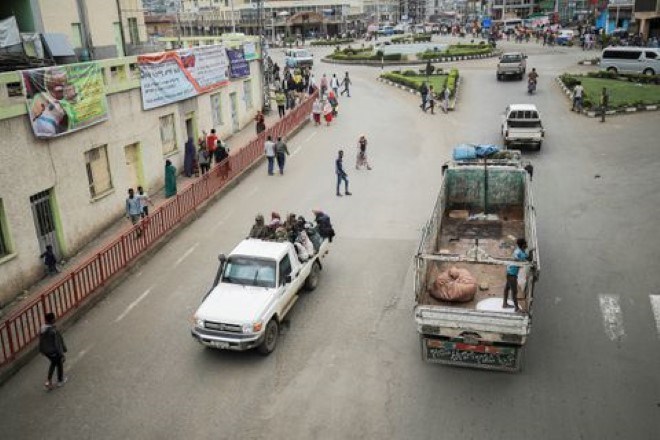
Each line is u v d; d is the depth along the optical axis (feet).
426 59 191.21
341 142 93.81
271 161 77.56
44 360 38.96
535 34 271.90
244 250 42.01
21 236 48.49
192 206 63.31
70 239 55.21
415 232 57.06
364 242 55.21
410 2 589.32
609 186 66.64
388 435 30.81
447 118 106.63
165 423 32.48
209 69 88.79
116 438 31.53
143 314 44.04
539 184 68.59
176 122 78.74
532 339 38.58
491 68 166.91
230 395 34.53
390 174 75.77
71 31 88.84
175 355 38.78
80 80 56.03
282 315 40.24
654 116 99.30
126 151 66.80
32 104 49.16
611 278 45.96
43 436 31.94
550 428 30.73
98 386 35.94
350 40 313.73
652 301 42.45
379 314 42.55
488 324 32.32
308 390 34.68
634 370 35.12
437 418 31.86
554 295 43.86
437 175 74.18
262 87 116.78
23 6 78.54
